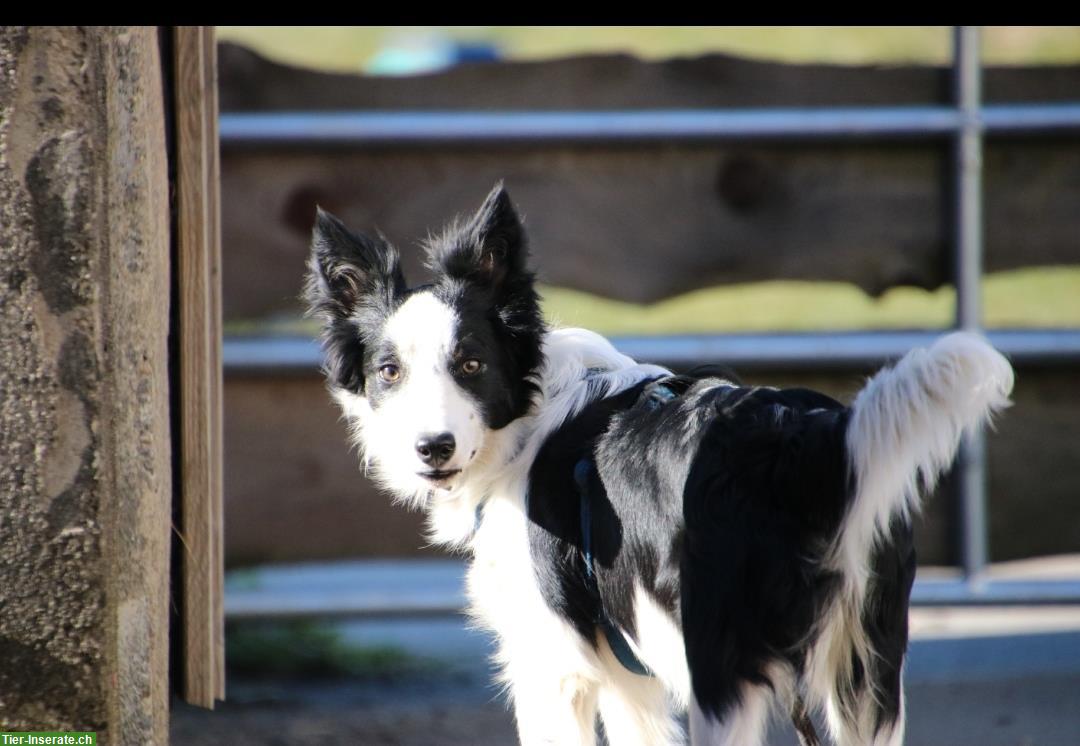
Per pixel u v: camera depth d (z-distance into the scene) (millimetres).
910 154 10672
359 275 6988
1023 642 10969
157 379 6152
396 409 6578
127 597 6102
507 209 6762
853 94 10797
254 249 10625
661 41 30453
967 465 10336
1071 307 21531
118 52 5895
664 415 5871
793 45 28219
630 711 6570
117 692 6137
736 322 21344
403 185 10648
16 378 5945
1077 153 10672
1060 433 10555
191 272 6852
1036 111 10430
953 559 10562
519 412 6668
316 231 7012
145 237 6008
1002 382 4660
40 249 5906
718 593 5195
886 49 27188
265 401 10484
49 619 6062
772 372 10531
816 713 8469
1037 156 10688
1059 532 10641
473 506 6734
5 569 6023
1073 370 10500
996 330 10539
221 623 7203
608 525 5930
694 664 5234
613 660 6438
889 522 5227
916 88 10773
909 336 10469
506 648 6746
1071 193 10703
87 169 5902
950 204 10641
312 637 11109
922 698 9461
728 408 5516
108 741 6145
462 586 10977
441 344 6488
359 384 6973
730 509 5238
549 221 10695
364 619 10383
